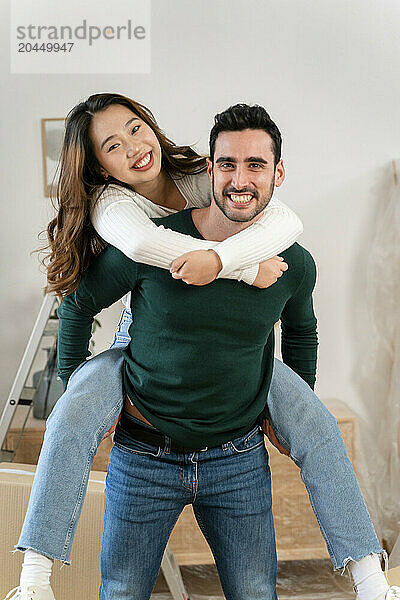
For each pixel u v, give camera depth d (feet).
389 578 7.29
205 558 10.78
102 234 5.52
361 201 12.48
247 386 5.65
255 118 5.18
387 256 12.42
